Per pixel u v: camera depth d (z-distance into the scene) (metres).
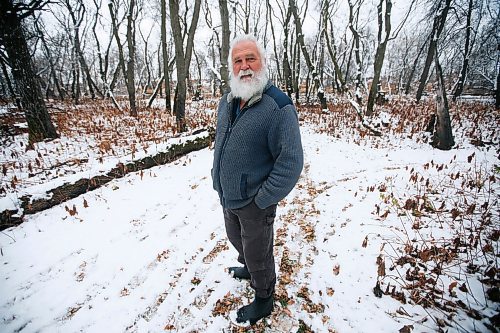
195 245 3.30
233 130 1.78
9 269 2.90
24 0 7.29
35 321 2.34
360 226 3.44
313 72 14.18
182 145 6.61
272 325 2.22
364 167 6.07
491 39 16.12
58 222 3.76
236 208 1.92
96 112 13.44
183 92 8.45
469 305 2.18
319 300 2.41
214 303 2.47
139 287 2.68
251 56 1.69
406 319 2.13
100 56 21.41
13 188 4.68
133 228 3.64
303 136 9.36
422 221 3.43
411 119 10.62
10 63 7.19
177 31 8.05
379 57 11.31
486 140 7.91
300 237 3.37
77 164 5.87
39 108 7.63
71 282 2.75
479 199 3.94
